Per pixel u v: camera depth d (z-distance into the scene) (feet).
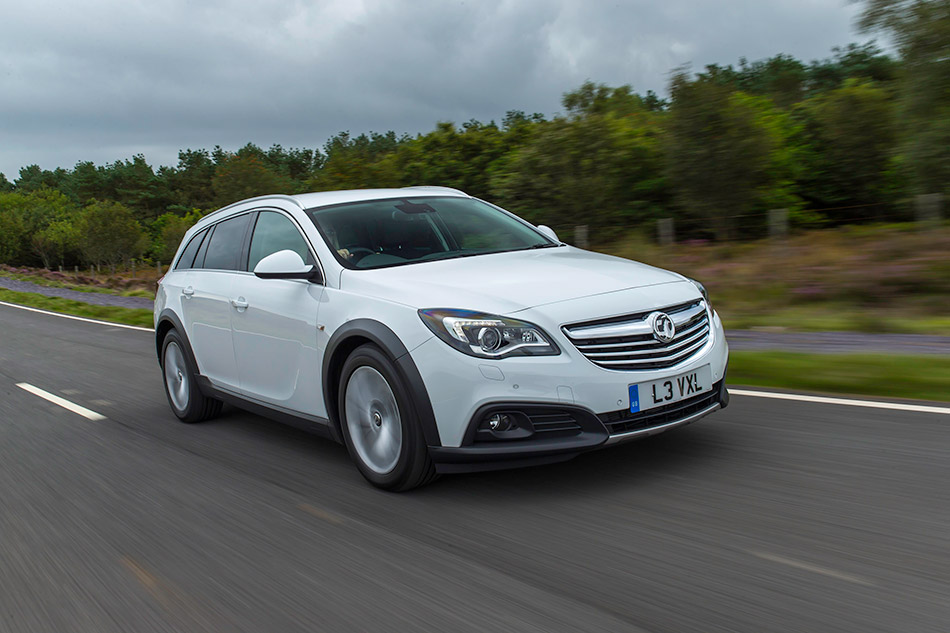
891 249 37.91
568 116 76.79
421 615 8.36
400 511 11.62
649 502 11.21
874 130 92.12
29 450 17.19
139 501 13.05
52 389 25.08
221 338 16.49
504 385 11.02
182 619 8.74
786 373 18.79
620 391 11.22
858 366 18.42
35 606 9.44
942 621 7.50
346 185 76.74
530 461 11.24
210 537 11.16
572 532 10.34
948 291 31.76
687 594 8.39
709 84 68.90
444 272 12.93
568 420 11.10
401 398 11.73
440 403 11.34
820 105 99.71
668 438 14.21
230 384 16.58
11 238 300.20
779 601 8.09
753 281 37.29
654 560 9.30
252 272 15.89
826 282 34.78
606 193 74.69
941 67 45.44
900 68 48.06
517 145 102.32
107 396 23.24
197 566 10.17
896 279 32.96
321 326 13.26
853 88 95.45
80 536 11.64
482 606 8.47
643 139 76.59
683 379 11.80
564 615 8.14
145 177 380.58
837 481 11.56
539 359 11.05
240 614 8.74
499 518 11.05
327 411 13.50
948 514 10.11
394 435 12.12
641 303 11.87
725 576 8.75
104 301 66.90
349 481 13.24
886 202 91.15
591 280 12.38
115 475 14.73
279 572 9.77
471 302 11.62
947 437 13.30
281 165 404.36
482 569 9.42
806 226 78.28
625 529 10.31
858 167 93.97
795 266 38.52
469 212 16.11
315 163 412.16
